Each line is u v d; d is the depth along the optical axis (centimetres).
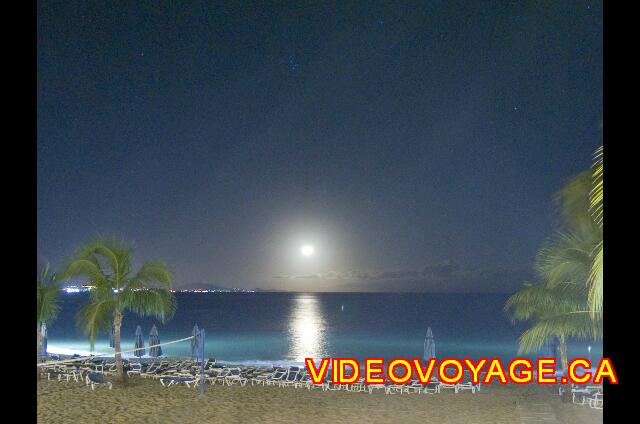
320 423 1219
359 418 1270
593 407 1417
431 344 2162
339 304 17088
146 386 1620
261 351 3528
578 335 1209
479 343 4488
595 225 845
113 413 1276
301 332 5647
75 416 1241
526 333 1231
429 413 1327
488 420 1244
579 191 812
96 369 1884
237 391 1584
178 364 1984
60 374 1733
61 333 5278
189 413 1294
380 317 9356
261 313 10756
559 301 1223
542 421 1195
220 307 14262
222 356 3203
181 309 12875
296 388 1656
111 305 1599
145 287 1612
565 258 1120
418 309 13288
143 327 6569
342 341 4481
